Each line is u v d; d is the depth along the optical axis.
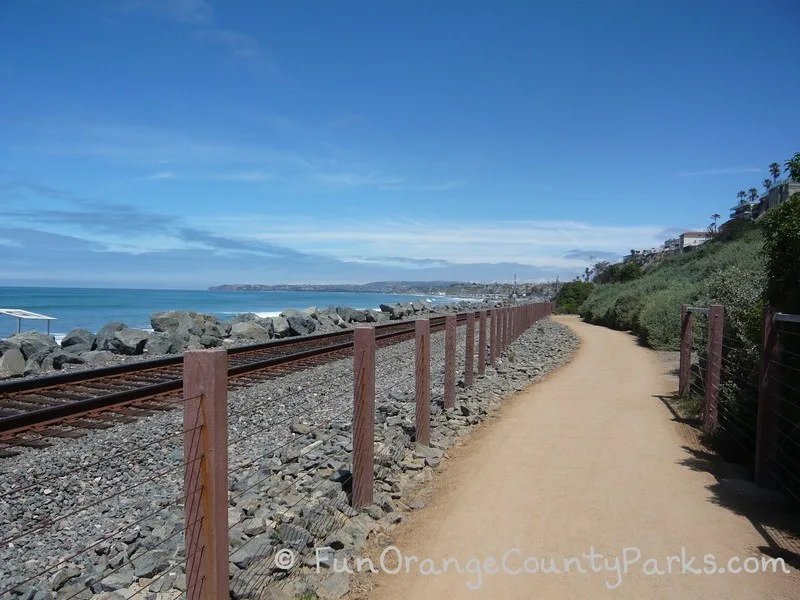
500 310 17.77
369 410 5.80
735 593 4.23
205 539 3.51
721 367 9.03
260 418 9.81
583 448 7.93
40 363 15.33
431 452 7.64
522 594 4.27
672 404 10.95
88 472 7.30
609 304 41.97
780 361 6.38
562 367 16.97
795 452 6.20
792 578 4.44
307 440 7.91
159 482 7.14
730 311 10.26
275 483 6.15
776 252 6.87
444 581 4.48
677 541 5.09
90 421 9.31
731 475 6.86
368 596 4.30
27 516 6.11
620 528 5.36
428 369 7.96
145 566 4.50
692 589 4.29
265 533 4.83
